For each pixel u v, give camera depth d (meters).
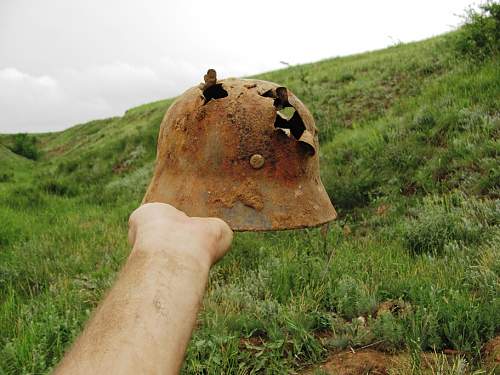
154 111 11.87
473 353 1.06
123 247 2.31
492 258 1.47
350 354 1.15
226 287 1.58
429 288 1.35
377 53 8.03
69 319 1.44
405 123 3.30
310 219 0.50
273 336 1.19
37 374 1.12
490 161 2.33
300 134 0.53
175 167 0.51
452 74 3.90
